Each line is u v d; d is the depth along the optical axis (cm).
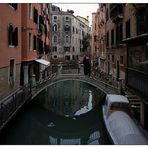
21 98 1575
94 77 2317
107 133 1235
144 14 1379
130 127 1114
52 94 2781
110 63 2692
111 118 1333
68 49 5834
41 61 2469
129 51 1317
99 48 3791
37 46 2533
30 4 2177
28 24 2064
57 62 4547
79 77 2311
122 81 1808
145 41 1098
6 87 1550
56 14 5722
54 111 2064
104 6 3084
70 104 2312
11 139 1296
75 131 1647
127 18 1827
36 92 1991
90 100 2475
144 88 1036
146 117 1203
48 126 1731
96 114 1966
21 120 1555
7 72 1570
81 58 6069
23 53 2027
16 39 1742
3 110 1188
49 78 2283
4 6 1470
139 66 1139
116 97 1511
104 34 3114
